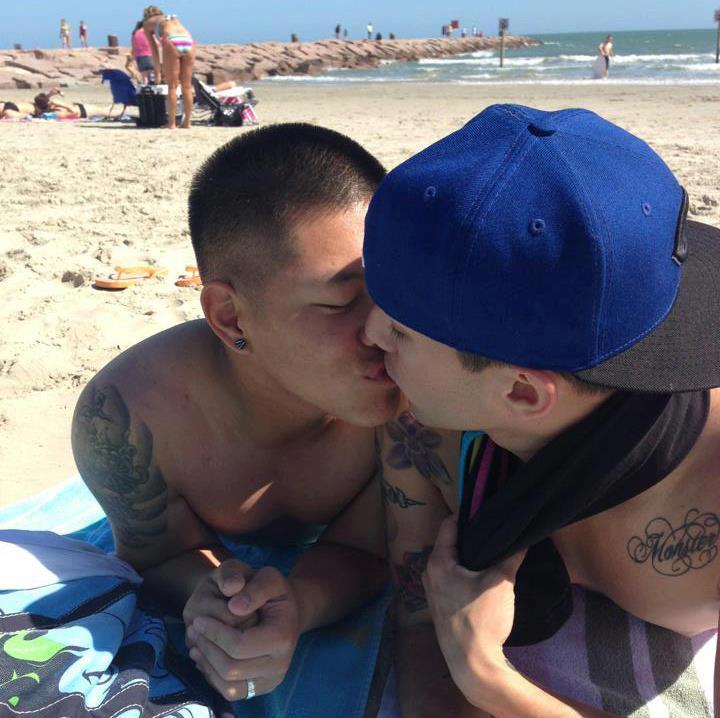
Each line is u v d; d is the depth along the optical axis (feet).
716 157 25.50
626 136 4.44
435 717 5.81
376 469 6.81
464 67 133.69
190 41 38.34
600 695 6.04
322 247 5.30
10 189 24.00
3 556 6.23
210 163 5.83
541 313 4.15
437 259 4.26
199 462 6.63
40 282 15.80
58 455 10.17
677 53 157.99
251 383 6.19
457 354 4.51
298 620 6.00
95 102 62.75
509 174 4.15
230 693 5.74
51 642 5.65
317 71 124.77
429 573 5.57
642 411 4.63
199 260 5.95
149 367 6.52
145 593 6.95
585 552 5.85
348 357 5.45
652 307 4.26
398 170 4.56
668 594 5.54
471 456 5.54
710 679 6.15
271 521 7.22
